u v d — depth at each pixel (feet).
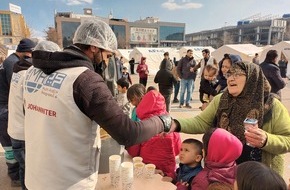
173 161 6.76
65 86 3.61
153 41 308.81
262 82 5.42
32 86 4.08
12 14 173.78
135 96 8.33
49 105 3.73
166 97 21.57
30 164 4.18
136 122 3.95
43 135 3.82
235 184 3.61
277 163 5.54
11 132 8.40
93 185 4.09
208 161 5.23
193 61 24.64
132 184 5.29
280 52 52.60
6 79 9.50
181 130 6.40
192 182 5.39
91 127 3.88
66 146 3.76
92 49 4.14
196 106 25.71
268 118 5.48
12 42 171.01
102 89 3.65
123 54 89.61
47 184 3.88
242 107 5.54
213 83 12.82
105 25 4.26
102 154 5.92
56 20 232.53
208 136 5.20
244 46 63.16
